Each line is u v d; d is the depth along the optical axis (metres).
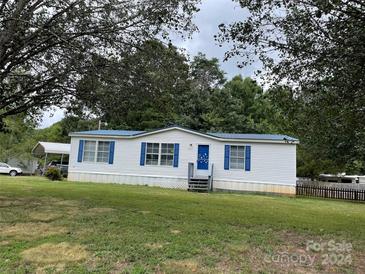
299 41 5.66
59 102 9.65
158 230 6.51
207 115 32.44
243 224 7.59
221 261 4.84
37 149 32.41
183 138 19.41
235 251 5.35
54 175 20.83
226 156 18.80
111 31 8.29
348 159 16.78
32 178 21.66
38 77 9.03
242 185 18.44
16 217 7.38
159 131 19.59
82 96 9.27
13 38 7.91
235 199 13.62
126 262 4.66
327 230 7.43
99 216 7.73
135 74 8.84
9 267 4.38
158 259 4.79
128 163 19.89
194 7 8.34
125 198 11.34
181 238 5.95
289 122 7.08
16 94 9.16
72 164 20.47
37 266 4.45
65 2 8.09
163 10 8.20
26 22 7.44
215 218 8.15
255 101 35.69
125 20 8.33
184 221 7.54
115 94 9.11
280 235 6.69
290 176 17.98
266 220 8.30
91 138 20.48
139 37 8.58
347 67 5.10
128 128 30.83
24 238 5.71
